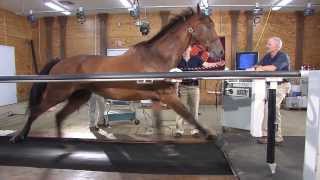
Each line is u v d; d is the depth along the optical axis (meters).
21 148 2.73
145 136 4.33
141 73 1.56
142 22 8.13
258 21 8.59
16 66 9.22
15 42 9.17
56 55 9.81
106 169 2.48
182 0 7.69
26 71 9.77
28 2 7.91
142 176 2.53
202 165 2.39
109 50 9.51
